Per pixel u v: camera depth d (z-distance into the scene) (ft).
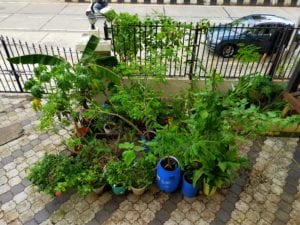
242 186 13.74
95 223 12.00
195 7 55.01
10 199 13.00
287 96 15.58
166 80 16.96
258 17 31.30
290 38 17.54
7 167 14.70
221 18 48.49
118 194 13.10
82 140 14.92
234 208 12.69
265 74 18.07
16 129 17.43
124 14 17.12
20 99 20.49
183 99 16.47
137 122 16.33
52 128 15.66
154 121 14.12
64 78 12.17
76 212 12.45
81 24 42.37
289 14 52.08
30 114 18.89
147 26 16.38
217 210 12.60
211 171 11.87
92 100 15.55
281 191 13.55
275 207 12.76
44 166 12.53
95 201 12.95
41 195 13.17
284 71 18.48
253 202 12.98
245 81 17.19
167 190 13.09
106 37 17.07
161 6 54.95
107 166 12.92
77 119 15.79
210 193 12.86
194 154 9.96
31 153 15.61
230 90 17.07
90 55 14.56
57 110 13.99
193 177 11.87
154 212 12.49
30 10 49.39
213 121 10.95
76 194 13.23
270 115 11.35
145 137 14.93
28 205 12.73
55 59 14.03
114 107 14.87
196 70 18.85
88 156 13.85
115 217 12.25
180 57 18.80
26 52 30.94
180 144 10.18
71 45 33.86
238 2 56.70
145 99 14.90
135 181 12.73
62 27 40.75
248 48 16.94
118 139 15.30
